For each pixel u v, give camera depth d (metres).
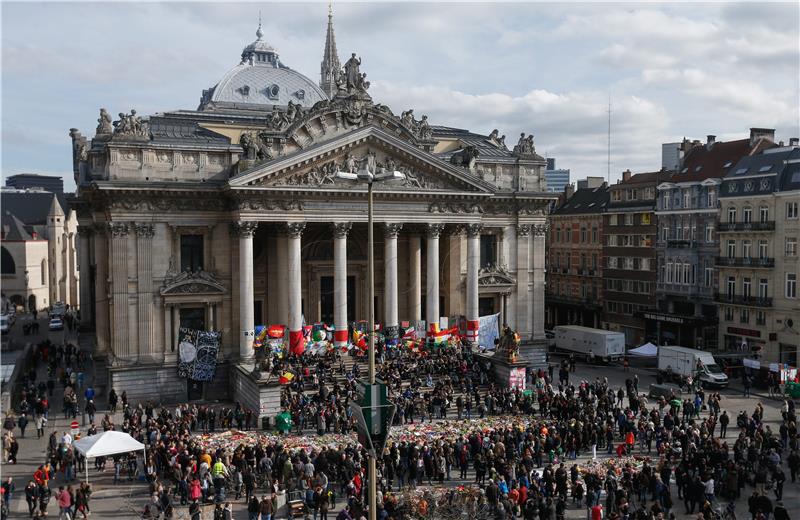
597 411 47.88
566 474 35.81
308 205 59.78
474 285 66.94
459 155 68.25
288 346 61.44
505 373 58.38
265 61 104.12
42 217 139.50
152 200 58.34
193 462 37.56
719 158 81.00
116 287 57.69
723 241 76.00
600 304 96.12
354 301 68.56
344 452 38.59
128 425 44.75
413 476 38.22
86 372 67.31
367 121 62.94
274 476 38.66
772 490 38.59
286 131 60.03
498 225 71.31
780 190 69.06
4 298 127.12
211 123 67.94
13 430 50.12
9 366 60.12
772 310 70.25
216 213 60.53
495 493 32.62
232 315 61.47
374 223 63.44
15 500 37.72
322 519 33.38
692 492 35.16
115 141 57.12
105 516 35.22
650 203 86.81
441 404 50.56
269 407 49.25
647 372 73.31
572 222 102.31
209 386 60.34
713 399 51.47
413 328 65.06
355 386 51.19
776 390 62.00
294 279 59.59
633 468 38.06
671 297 83.44
